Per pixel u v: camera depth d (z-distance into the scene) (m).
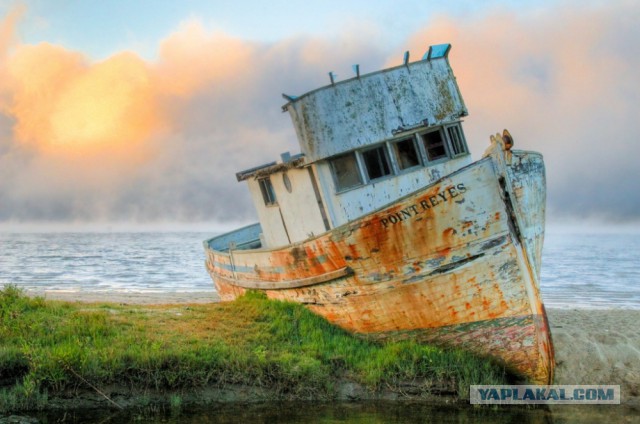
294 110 41.03
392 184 40.00
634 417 31.64
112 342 35.00
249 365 33.66
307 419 30.42
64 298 64.88
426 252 34.69
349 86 39.97
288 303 42.41
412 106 40.59
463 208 33.44
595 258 142.88
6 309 38.75
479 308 34.78
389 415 31.19
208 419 30.17
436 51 42.41
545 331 34.56
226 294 55.78
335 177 40.25
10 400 30.09
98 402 31.11
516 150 35.09
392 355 34.91
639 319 50.25
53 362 31.53
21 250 171.00
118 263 130.75
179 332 37.75
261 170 45.59
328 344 37.19
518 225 33.81
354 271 36.94
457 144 42.53
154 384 32.19
